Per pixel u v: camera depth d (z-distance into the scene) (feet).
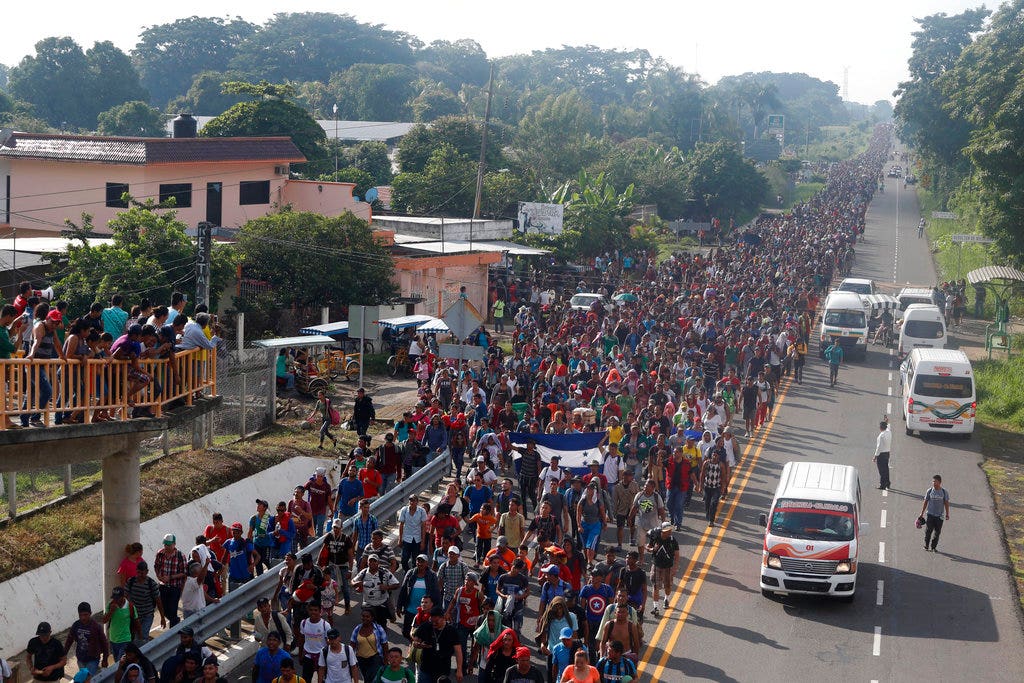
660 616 65.57
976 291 195.42
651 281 181.88
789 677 57.06
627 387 103.35
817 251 220.84
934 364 112.37
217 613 57.06
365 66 536.01
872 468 100.73
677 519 81.41
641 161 336.70
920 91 366.84
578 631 51.70
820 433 113.39
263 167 167.43
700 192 343.46
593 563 69.26
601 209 222.07
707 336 126.41
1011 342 162.40
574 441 84.17
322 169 245.65
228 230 150.82
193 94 507.30
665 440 86.07
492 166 273.54
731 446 87.81
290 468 88.22
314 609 51.75
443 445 88.17
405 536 65.62
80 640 50.24
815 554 66.95
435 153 243.40
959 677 57.57
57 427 49.37
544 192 238.68
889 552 78.59
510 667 45.34
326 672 48.19
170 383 55.47
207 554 58.49
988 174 205.87
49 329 50.75
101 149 151.74
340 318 138.21
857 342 151.64
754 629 63.77
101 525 71.05
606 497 71.82
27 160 153.28
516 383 102.22
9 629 60.23
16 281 116.67
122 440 56.08
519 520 67.46
